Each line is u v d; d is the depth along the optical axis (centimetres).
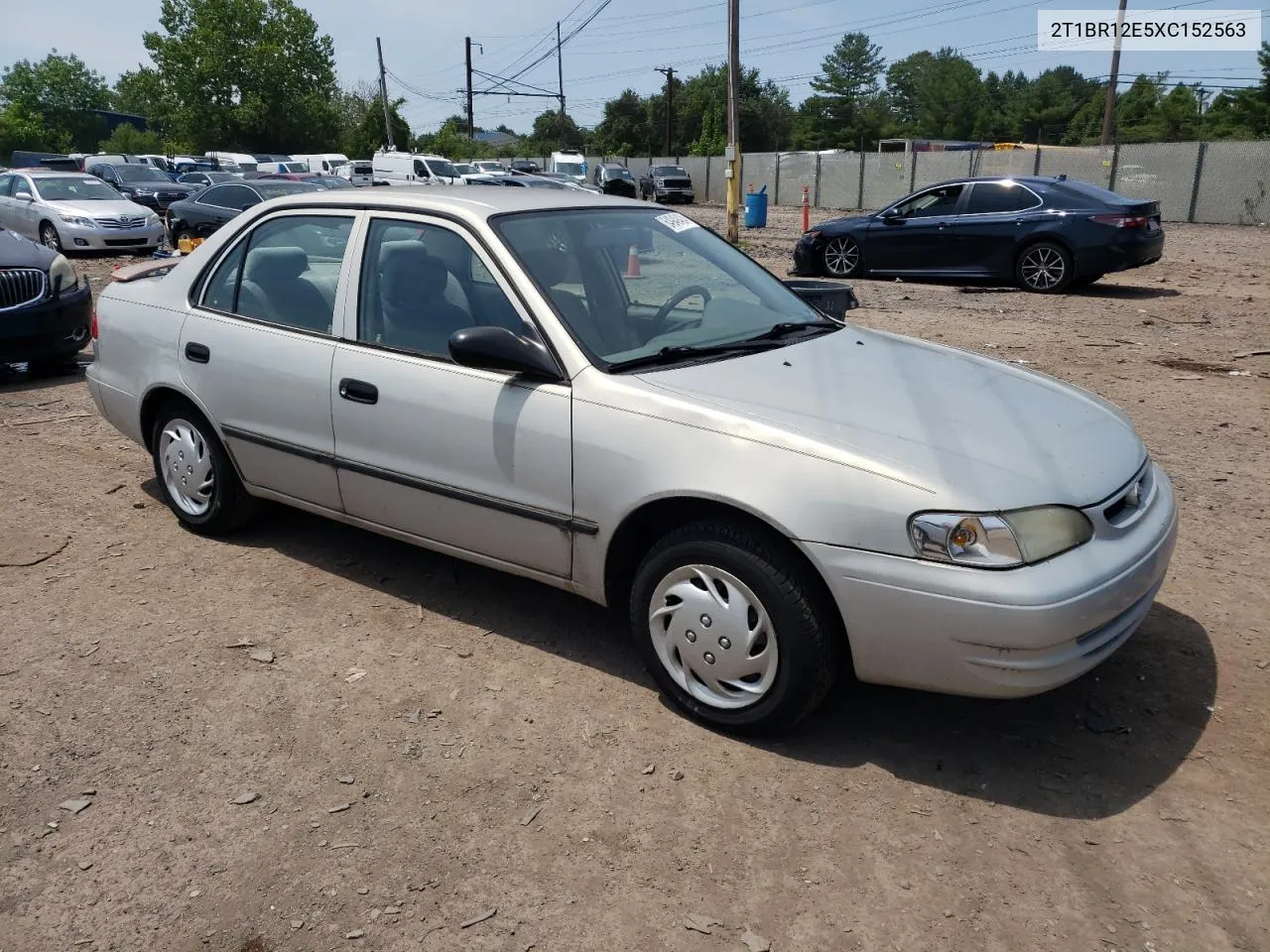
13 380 846
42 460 621
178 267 494
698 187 4797
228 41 6500
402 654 389
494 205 399
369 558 476
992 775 316
